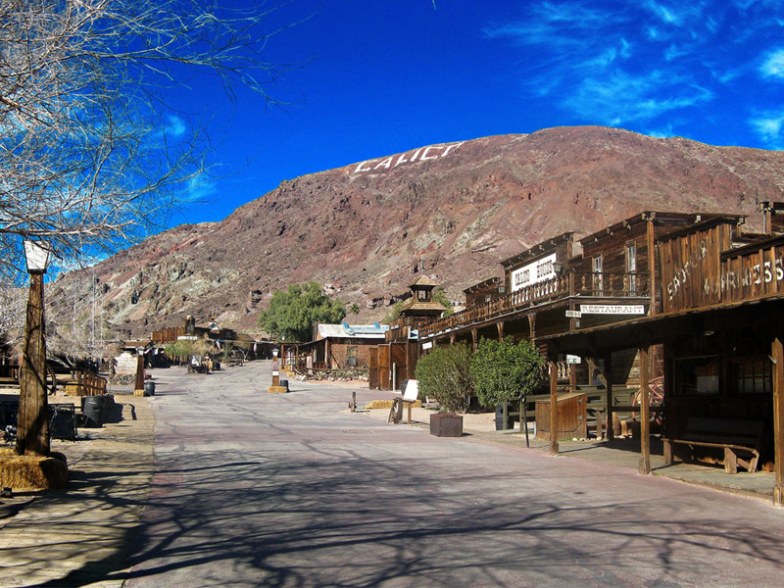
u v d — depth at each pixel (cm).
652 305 2405
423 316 4753
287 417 2662
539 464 1303
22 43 589
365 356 6988
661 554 643
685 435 1334
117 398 3662
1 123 602
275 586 549
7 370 1794
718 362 1317
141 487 991
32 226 618
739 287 1261
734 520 794
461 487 1023
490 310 3084
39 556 629
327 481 1069
